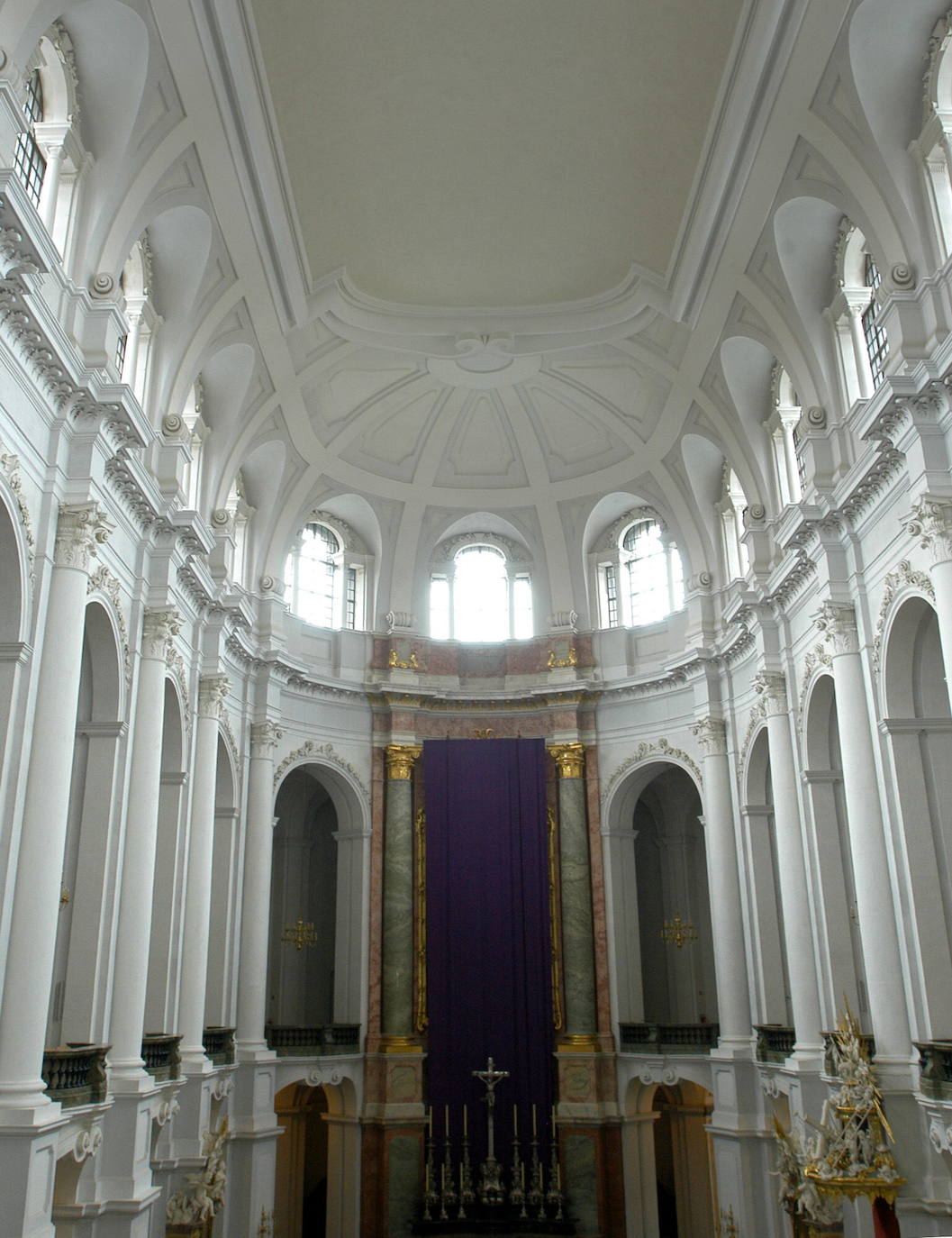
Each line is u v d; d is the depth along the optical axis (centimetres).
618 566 2595
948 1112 1236
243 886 2097
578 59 1457
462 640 2603
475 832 2391
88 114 1301
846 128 1393
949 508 1254
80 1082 1241
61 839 1145
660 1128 2675
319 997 2553
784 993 2009
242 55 1338
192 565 1694
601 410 2342
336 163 1620
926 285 1313
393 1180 2144
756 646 2011
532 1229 2116
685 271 1780
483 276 1931
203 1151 1636
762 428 2005
